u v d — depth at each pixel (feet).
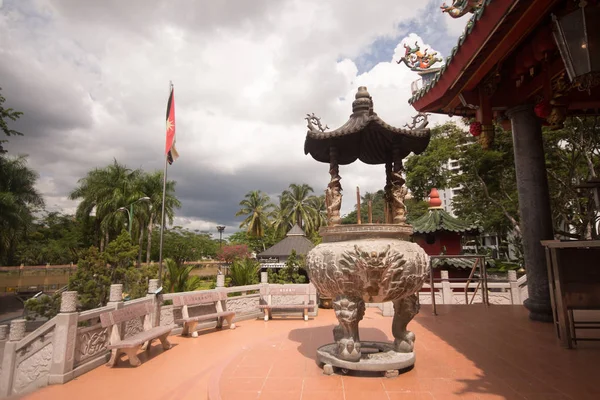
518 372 14.70
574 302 18.02
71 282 35.50
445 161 73.36
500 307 29.84
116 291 22.31
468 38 18.90
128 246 38.17
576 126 52.29
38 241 135.95
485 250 99.50
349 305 15.10
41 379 17.21
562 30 13.99
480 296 36.88
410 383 13.97
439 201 47.60
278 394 13.29
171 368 19.51
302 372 15.67
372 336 21.88
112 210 107.34
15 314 63.67
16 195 82.79
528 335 20.35
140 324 24.73
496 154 62.80
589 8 13.29
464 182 73.05
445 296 34.96
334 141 17.76
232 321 31.58
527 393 12.58
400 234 16.26
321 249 16.06
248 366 16.60
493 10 16.25
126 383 17.39
